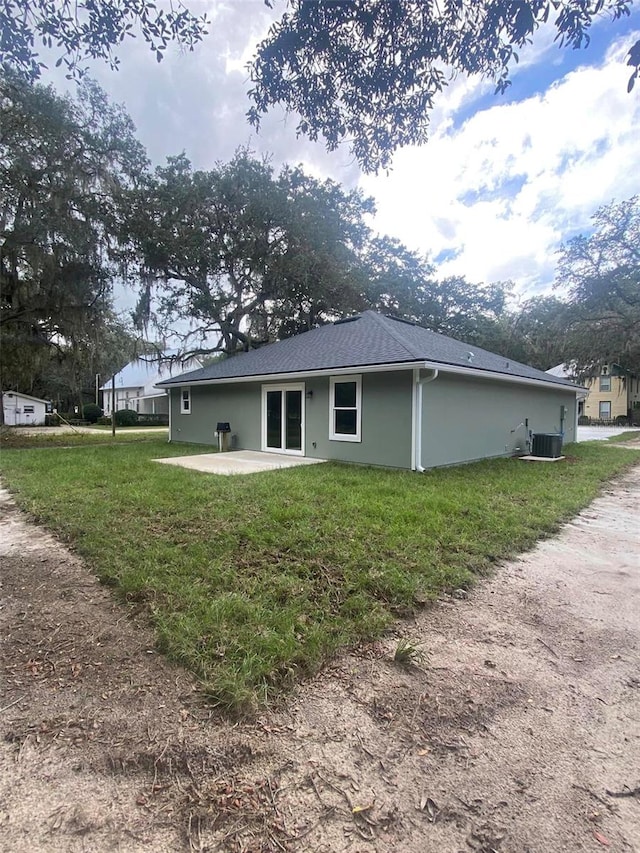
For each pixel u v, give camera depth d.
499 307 29.48
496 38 3.09
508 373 10.77
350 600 3.02
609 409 39.06
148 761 1.70
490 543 4.27
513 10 2.88
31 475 7.55
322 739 1.84
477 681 2.26
